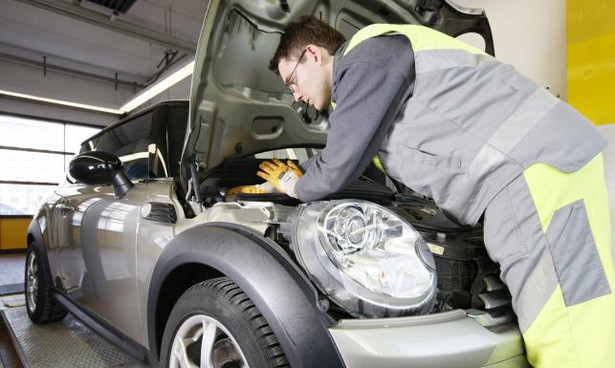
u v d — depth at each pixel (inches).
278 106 55.9
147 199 52.0
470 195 35.2
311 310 28.6
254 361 30.0
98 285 58.5
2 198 312.0
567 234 31.7
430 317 29.3
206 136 49.1
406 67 34.4
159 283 41.6
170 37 255.0
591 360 29.9
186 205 48.6
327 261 30.2
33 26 267.1
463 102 34.3
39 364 64.2
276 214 37.5
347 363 26.3
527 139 32.4
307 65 40.3
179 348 38.2
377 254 31.3
